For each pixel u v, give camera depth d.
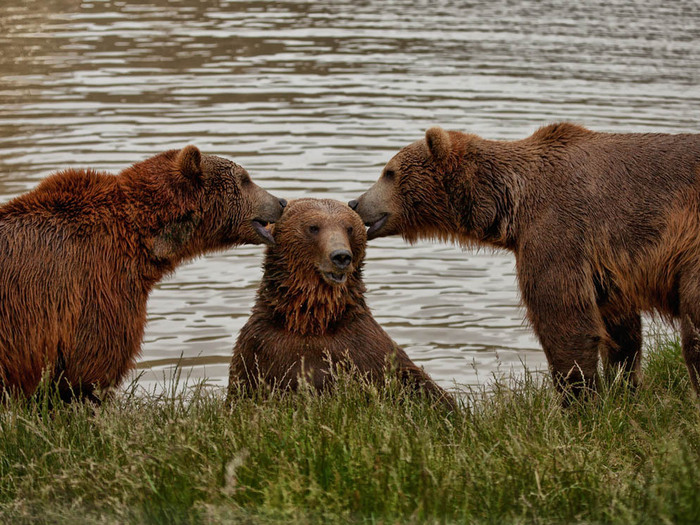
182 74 29.52
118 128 23.56
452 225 12.06
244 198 11.16
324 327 10.56
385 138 23.11
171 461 8.15
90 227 10.13
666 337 12.99
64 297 9.84
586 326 10.90
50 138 22.56
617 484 8.09
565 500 7.80
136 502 7.71
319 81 29.12
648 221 10.68
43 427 8.78
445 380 13.24
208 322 15.08
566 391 10.77
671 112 25.33
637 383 11.62
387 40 35.88
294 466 8.04
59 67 29.97
